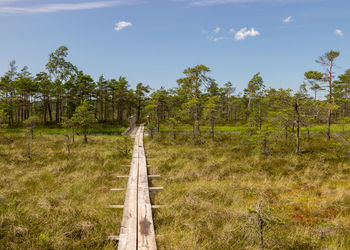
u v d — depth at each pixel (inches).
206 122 934.4
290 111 600.4
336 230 206.1
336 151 576.4
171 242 173.6
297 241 176.6
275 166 461.1
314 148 625.3
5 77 1664.6
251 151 608.7
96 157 540.4
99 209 239.8
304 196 305.7
